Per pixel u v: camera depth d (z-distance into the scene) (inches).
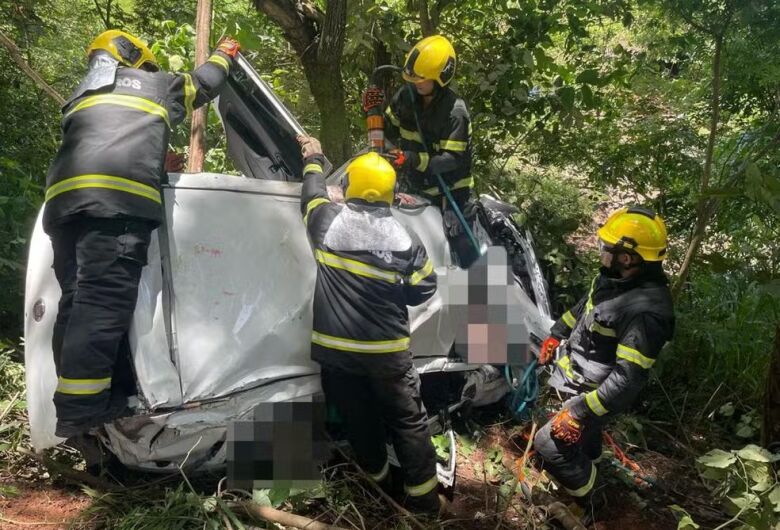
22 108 266.5
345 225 124.7
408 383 128.0
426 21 219.5
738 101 237.0
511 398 165.8
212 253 126.1
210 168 243.4
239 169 167.9
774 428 152.6
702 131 263.7
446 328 147.9
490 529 136.2
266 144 160.4
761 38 189.5
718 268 202.7
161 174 123.6
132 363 118.3
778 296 147.4
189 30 247.9
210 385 118.5
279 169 162.1
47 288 128.6
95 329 114.1
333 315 123.2
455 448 151.0
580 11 218.2
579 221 252.8
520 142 242.7
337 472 138.9
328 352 123.5
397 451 130.5
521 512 141.5
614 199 286.0
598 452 146.7
